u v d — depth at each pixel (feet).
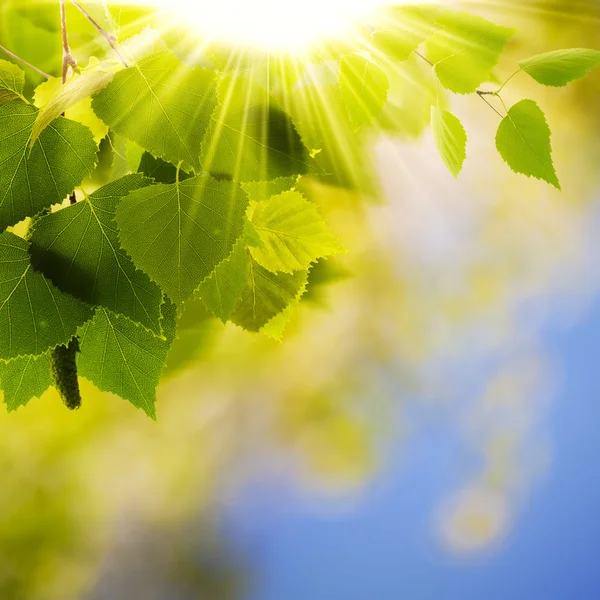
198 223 1.68
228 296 1.78
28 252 1.69
